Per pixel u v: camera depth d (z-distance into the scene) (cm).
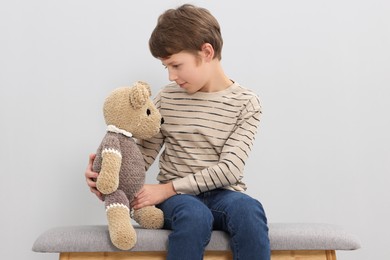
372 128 183
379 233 182
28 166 171
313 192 180
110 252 124
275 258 127
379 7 183
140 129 136
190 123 149
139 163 136
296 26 181
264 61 179
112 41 175
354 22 183
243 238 121
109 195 129
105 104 137
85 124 174
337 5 183
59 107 173
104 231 127
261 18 180
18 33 172
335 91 182
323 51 182
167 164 151
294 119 180
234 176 140
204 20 146
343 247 125
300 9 181
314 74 181
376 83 183
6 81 171
